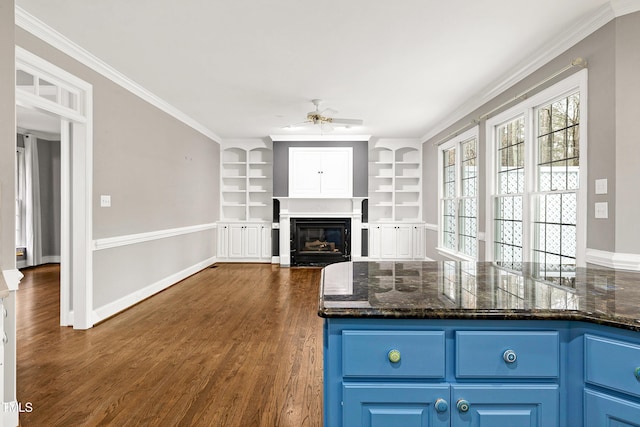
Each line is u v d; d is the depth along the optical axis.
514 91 3.98
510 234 4.16
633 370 1.09
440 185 6.52
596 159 2.82
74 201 3.50
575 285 1.56
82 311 3.52
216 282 5.78
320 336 3.36
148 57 3.55
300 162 7.41
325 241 7.55
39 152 7.29
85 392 2.33
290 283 5.72
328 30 3.02
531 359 1.18
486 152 4.58
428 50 3.39
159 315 4.00
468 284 1.58
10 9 1.98
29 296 4.80
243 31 3.03
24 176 6.95
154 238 4.90
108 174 3.83
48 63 3.00
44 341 3.21
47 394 2.30
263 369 2.67
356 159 7.43
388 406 1.20
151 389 2.37
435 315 1.18
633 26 2.57
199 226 6.65
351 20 2.86
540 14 2.76
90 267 3.56
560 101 3.34
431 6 2.66
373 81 4.22
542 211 3.61
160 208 5.06
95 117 3.62
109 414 2.07
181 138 5.77
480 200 4.80
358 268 2.01
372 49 3.37
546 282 1.62
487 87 4.43
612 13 2.62
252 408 2.14
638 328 1.07
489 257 4.53
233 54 3.48
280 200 7.43
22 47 2.77
